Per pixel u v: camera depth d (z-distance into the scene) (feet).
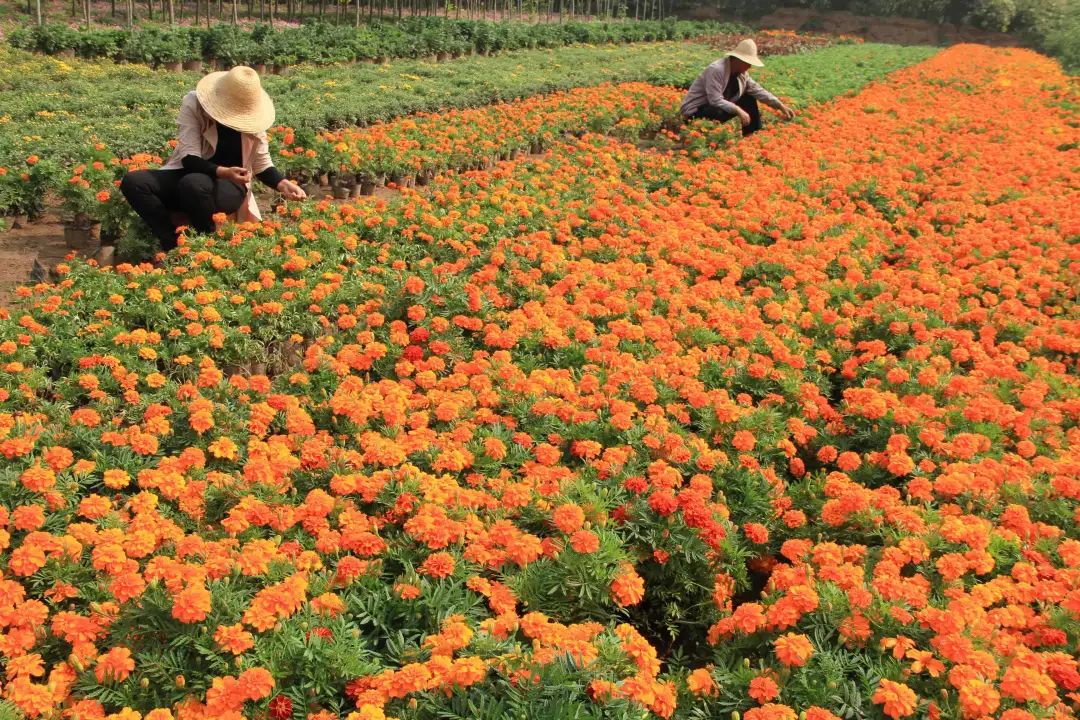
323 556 12.86
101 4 98.99
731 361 20.04
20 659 10.23
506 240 27.32
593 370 19.63
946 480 15.16
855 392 18.78
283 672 10.47
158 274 22.75
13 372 18.02
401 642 11.07
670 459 15.76
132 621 10.95
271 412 16.56
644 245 28.53
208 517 14.12
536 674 10.12
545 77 66.80
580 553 12.57
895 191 34.55
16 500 13.57
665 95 56.54
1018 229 30.07
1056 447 17.63
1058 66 91.61
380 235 27.91
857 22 166.20
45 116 40.96
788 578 12.60
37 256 27.81
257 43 75.25
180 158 26.32
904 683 10.91
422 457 15.40
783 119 51.37
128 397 17.31
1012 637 11.64
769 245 30.14
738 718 10.13
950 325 23.62
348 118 45.70
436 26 95.20
